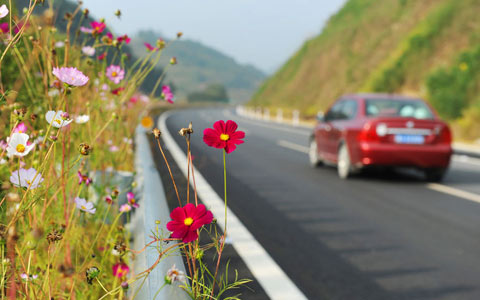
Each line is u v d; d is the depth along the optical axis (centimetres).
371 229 486
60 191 200
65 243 184
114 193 204
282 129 2352
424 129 741
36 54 217
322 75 4369
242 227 404
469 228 499
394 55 3052
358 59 3725
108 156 319
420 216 549
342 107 880
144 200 192
